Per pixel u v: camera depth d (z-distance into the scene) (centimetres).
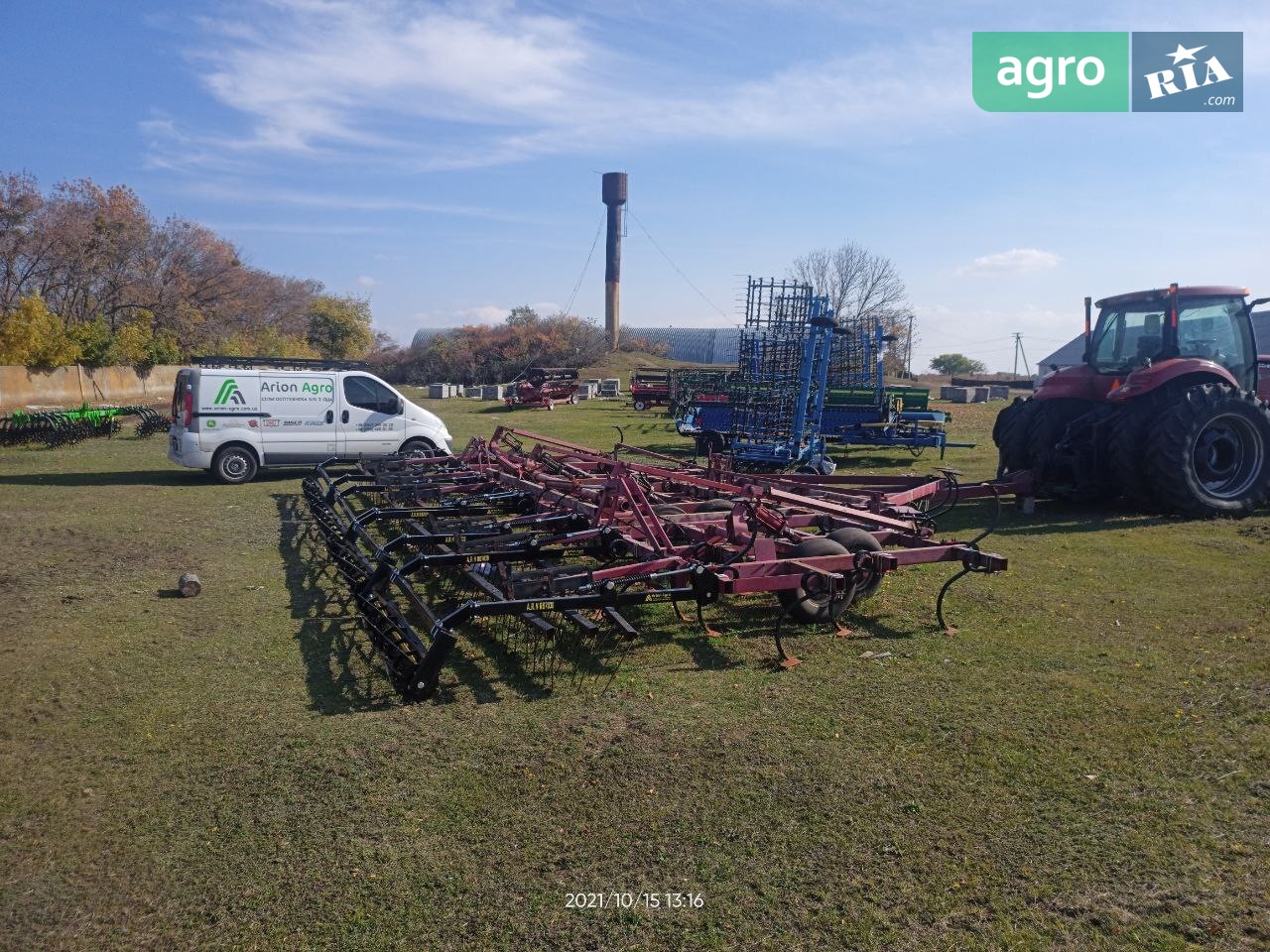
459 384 5266
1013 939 281
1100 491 1028
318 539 894
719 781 385
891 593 679
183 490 1230
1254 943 275
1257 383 1124
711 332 6153
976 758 402
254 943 284
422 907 302
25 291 4022
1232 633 557
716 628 597
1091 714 444
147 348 3941
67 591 698
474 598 664
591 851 335
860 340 1862
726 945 281
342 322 6072
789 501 715
